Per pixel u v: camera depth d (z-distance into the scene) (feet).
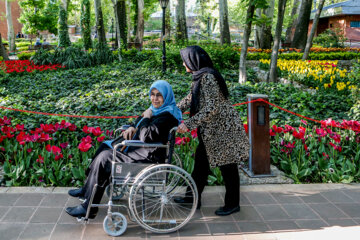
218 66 44.65
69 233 10.09
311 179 14.93
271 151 17.03
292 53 60.44
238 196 11.45
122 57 52.65
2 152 16.08
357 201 12.50
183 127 10.22
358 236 10.22
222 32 67.72
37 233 10.02
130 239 9.93
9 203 11.76
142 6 74.74
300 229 10.61
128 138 10.69
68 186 13.43
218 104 10.43
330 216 11.42
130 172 10.05
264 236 10.24
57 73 43.16
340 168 15.57
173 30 83.92
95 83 36.47
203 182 11.78
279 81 37.86
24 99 28.37
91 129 15.23
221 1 66.54
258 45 73.87
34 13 103.71
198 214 11.53
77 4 100.68
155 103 10.69
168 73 39.50
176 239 10.02
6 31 153.89
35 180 13.89
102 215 11.19
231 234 10.33
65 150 15.42
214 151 10.85
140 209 11.66
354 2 101.76
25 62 49.55
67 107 25.39
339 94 28.99
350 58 59.88
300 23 71.82
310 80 34.42
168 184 13.28
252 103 14.07
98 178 10.09
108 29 138.00
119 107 25.29
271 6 67.62
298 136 15.23
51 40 137.49
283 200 12.57
